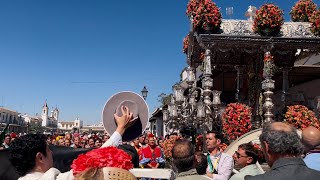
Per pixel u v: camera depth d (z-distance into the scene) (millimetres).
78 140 10680
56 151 4094
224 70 14836
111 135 3023
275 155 2674
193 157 3621
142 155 9922
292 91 17047
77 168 2037
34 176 2539
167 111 13156
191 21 11266
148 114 3104
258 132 7355
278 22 10477
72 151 4137
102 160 1986
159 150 10117
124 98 3096
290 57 13664
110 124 3066
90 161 1998
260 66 12797
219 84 17453
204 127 9320
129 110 3066
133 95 3107
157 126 34438
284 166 2543
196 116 9969
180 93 10773
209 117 9508
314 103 12359
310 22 11180
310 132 3680
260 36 10594
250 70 13344
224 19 11078
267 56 10703
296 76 16844
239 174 4277
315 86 16453
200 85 14594
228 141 9695
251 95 13211
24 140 2605
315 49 11109
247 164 4418
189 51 12867
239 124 9414
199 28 10727
